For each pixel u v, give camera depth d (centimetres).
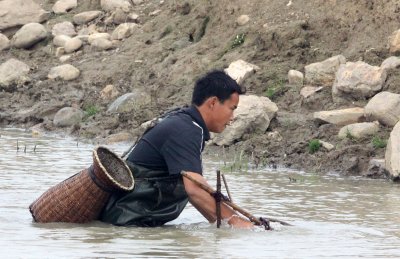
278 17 5984
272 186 3950
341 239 2903
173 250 2684
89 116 5859
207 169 4362
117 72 6366
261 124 4962
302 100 5225
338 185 4022
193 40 6438
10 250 2638
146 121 5519
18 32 7175
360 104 4988
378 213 3381
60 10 7512
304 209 3438
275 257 2631
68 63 6756
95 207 3050
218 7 6381
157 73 6172
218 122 3095
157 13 6981
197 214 3288
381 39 5462
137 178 3062
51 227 2988
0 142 5219
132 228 3009
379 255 2689
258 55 5788
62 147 5069
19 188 3716
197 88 3091
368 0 5694
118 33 6881
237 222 3044
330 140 4716
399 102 4678
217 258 2597
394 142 4222
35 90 6419
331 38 5666
